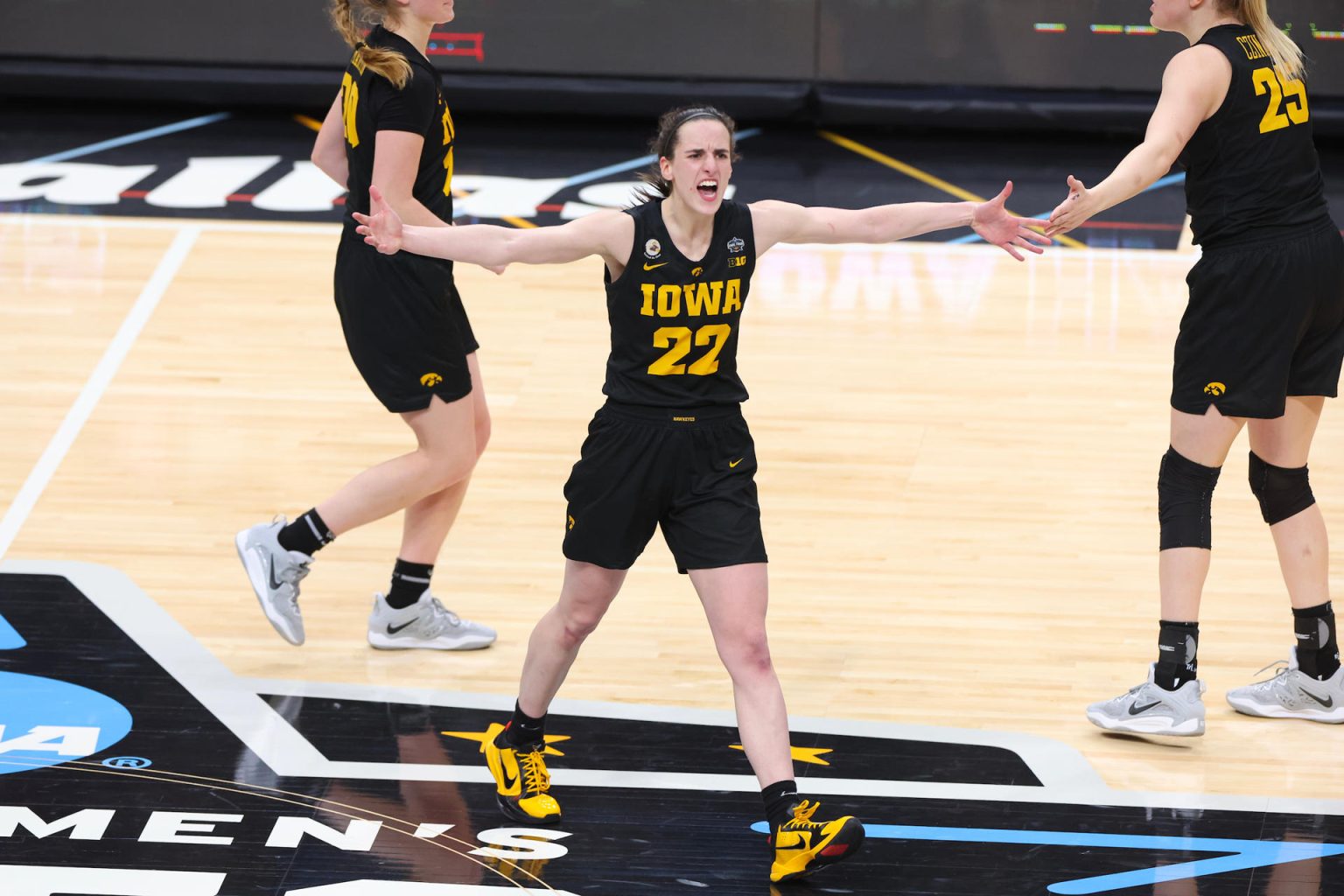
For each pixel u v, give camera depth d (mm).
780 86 39062
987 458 22922
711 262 13102
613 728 16438
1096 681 17422
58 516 20844
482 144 38250
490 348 26531
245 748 15891
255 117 39875
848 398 24859
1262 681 17234
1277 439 16344
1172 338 27297
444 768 15656
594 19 38844
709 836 14547
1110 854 14305
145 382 25000
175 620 18500
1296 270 15320
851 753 15961
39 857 13969
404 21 16312
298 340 26766
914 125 39031
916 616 18766
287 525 17359
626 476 13406
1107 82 38281
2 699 16625
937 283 29797
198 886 13602
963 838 14547
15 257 29969
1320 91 37344
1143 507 21531
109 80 39344
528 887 13719
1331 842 14523
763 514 21297
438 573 19766
